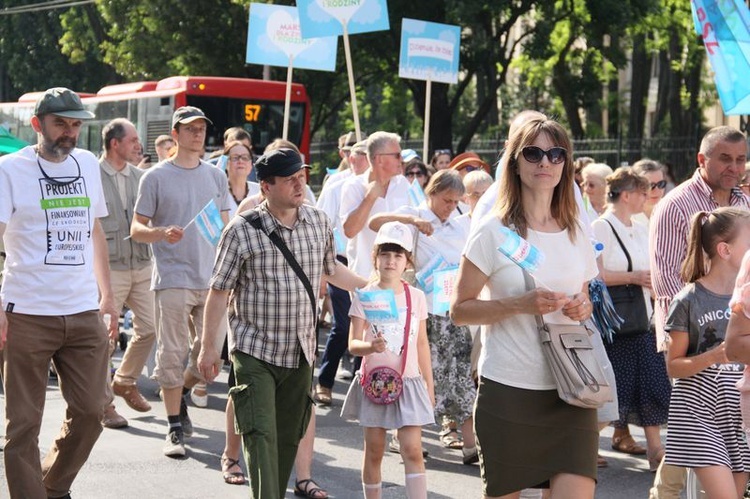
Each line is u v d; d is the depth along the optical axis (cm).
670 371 734
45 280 804
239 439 992
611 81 5288
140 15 4588
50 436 1135
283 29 1795
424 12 3856
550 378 639
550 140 641
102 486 970
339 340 1328
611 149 3862
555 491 639
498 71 4506
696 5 1212
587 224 764
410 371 893
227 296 806
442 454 1127
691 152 3734
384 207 1226
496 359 647
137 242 1191
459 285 656
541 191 650
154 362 1359
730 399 723
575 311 632
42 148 807
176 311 1088
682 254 861
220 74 4491
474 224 754
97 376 826
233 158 1238
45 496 812
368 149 1164
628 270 1082
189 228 1099
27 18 6141
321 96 4700
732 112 1200
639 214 1188
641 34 4347
